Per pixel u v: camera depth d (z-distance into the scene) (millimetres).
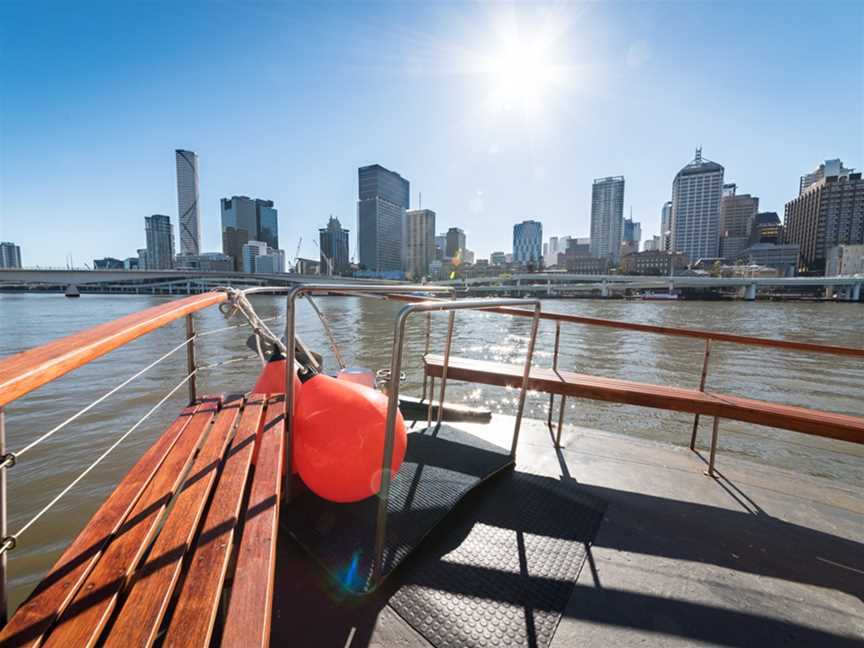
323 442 1978
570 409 13453
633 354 26625
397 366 1661
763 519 2408
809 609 1756
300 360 2629
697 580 1902
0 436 1019
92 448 10391
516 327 40688
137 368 20734
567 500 2521
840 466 9133
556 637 1574
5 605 1027
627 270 190500
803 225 179500
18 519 7215
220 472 1703
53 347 1034
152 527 1306
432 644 1525
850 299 105438
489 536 2156
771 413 2699
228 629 996
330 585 1772
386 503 1709
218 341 29562
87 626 950
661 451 3293
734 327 44750
